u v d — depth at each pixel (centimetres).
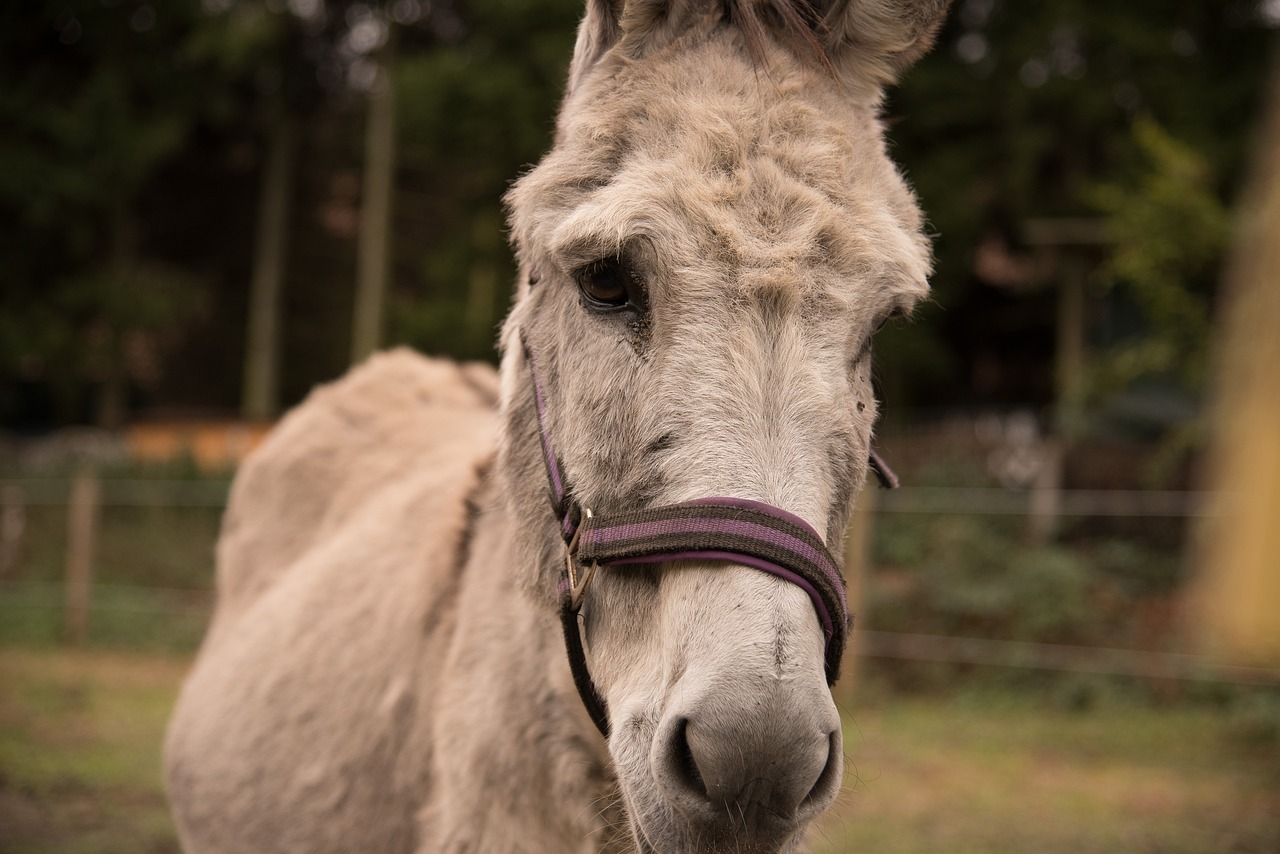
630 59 164
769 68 155
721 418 140
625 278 150
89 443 1716
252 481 322
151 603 947
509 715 183
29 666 785
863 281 150
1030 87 1584
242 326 2427
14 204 1772
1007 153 1644
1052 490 923
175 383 2483
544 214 159
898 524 815
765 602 132
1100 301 1452
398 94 1614
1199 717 636
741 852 132
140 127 1894
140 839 421
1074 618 711
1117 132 1559
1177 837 443
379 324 2034
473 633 196
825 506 144
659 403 144
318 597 252
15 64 1858
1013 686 686
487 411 304
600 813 176
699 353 142
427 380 326
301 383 2462
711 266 143
